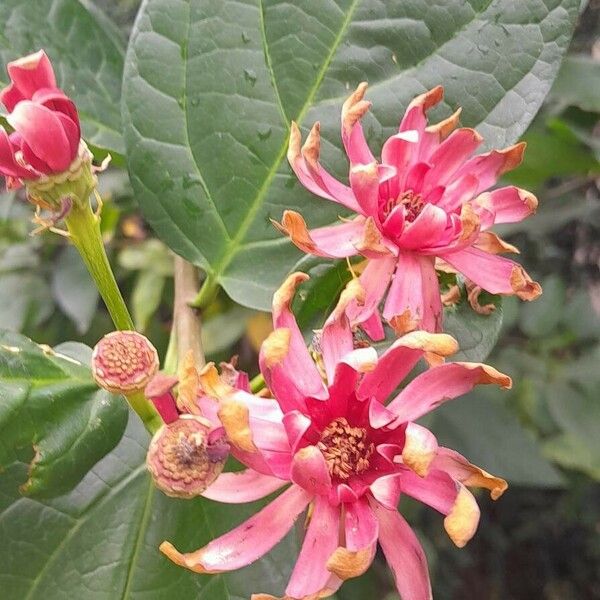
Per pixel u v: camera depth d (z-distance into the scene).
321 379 0.11
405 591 0.11
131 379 0.11
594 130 0.25
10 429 0.12
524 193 0.13
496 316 0.14
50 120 0.11
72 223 0.12
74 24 0.18
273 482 0.11
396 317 0.12
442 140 0.13
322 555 0.10
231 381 0.11
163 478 0.10
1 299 0.29
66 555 0.14
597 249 0.35
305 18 0.14
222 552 0.10
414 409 0.11
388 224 0.12
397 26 0.14
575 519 0.40
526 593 0.42
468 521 0.10
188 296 0.15
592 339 0.29
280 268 0.15
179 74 0.14
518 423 0.26
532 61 0.14
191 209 0.15
